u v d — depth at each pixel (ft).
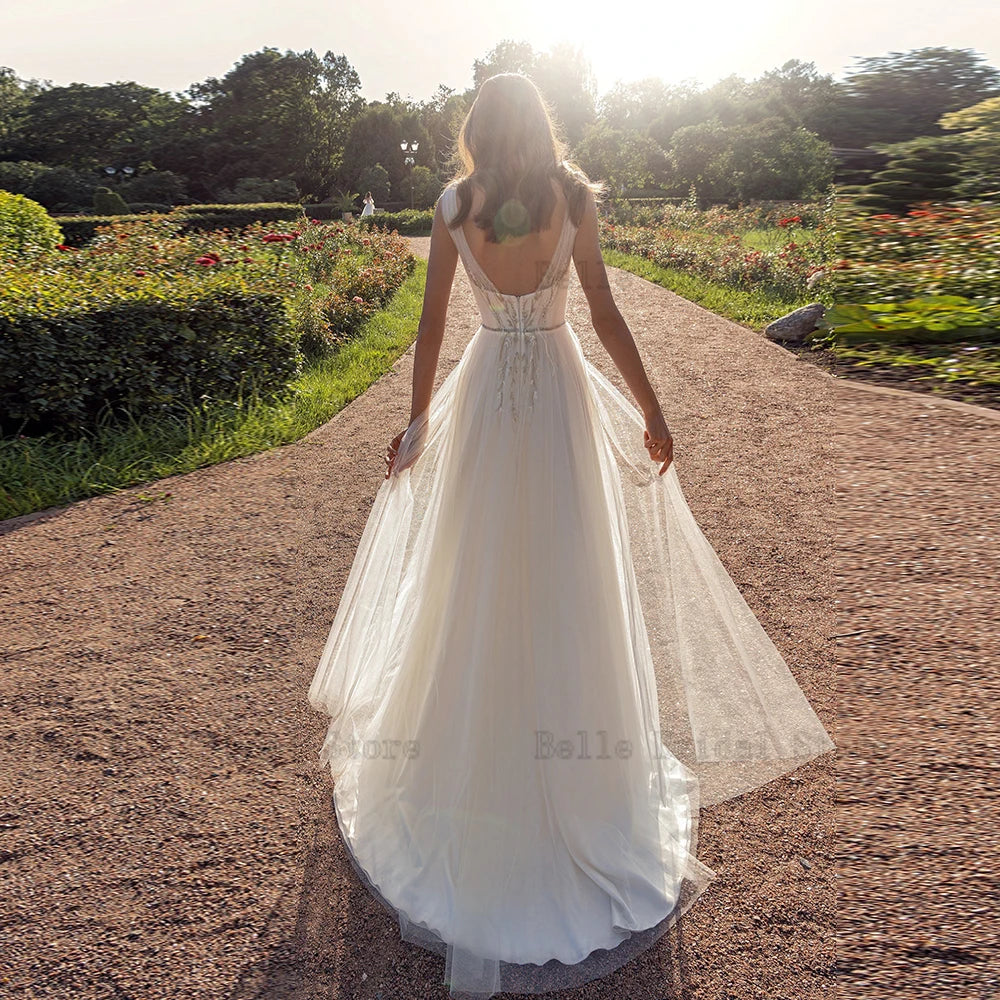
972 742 7.79
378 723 7.80
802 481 15.46
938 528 11.18
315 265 41.81
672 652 8.16
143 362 20.20
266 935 6.76
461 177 6.89
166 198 170.09
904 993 5.70
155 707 9.86
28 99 212.84
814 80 132.16
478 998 6.09
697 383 22.65
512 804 6.76
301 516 15.47
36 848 7.77
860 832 7.07
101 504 16.56
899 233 16.24
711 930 6.58
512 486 6.83
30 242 35.37
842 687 8.78
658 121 159.22
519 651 6.83
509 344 6.90
